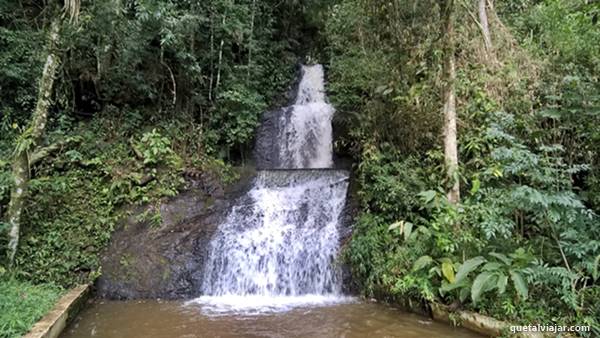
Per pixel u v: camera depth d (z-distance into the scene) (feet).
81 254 18.47
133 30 22.59
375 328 14.01
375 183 19.66
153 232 20.17
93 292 17.75
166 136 25.03
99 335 13.44
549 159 13.93
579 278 12.34
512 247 14.15
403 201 17.95
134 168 22.35
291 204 22.65
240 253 19.71
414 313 15.57
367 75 21.97
